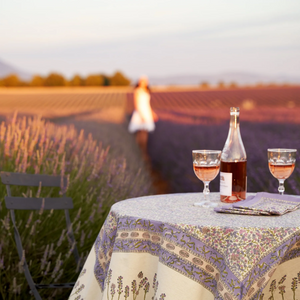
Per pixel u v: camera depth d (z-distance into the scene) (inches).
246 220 53.7
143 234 55.5
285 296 53.1
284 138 189.5
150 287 55.3
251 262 48.3
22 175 91.2
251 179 178.7
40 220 111.1
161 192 201.6
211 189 196.1
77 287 65.2
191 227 51.3
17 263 107.0
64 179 101.7
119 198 143.4
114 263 56.4
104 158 164.7
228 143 65.9
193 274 50.8
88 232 120.8
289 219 54.3
